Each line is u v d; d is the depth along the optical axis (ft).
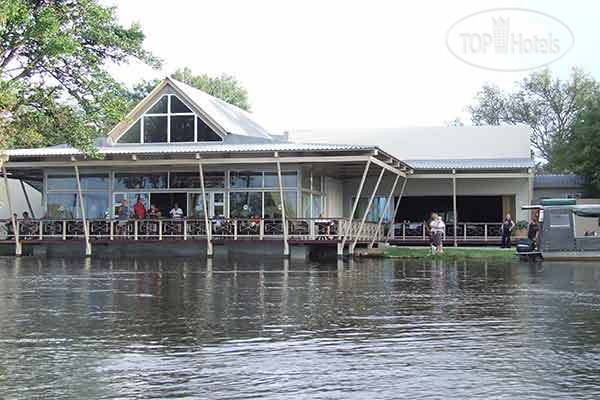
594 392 21.44
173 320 35.42
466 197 129.90
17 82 68.44
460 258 93.35
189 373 24.07
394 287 52.80
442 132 137.08
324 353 27.22
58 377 23.56
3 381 23.03
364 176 91.15
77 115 80.23
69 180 108.47
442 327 33.37
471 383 22.56
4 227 105.81
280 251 96.27
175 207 101.96
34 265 78.95
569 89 219.00
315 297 45.80
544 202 91.25
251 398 21.01
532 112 221.66
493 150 135.33
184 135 108.27
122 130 108.88
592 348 28.09
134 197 107.14
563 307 40.81
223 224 98.12
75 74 77.15
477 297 46.16
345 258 93.71
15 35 69.41
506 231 113.50
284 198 102.78
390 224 122.52
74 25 76.13
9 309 39.75
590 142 133.80
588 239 88.79
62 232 102.01
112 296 46.26
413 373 23.94
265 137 116.67
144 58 82.58
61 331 32.22
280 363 25.50
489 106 230.89
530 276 64.39
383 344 29.01
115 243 101.19
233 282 56.70
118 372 24.22
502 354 26.96
